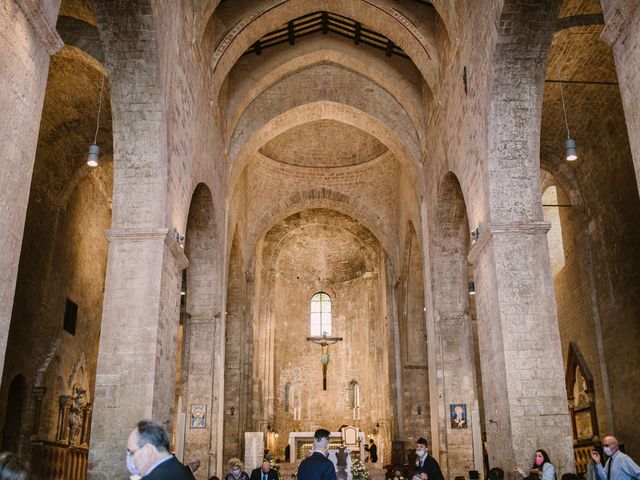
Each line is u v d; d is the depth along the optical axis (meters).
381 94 21.73
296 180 28.91
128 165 12.55
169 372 12.85
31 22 6.86
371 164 28.77
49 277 18.81
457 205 18.41
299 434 28.78
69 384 20.20
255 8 17.92
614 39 7.51
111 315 11.98
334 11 18.92
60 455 19.05
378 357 32.75
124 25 11.88
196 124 15.68
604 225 18.50
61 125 17.89
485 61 13.29
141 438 3.74
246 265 27.70
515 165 13.03
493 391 13.12
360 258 35.38
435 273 19.27
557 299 22.53
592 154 18.53
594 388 19.25
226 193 20.61
